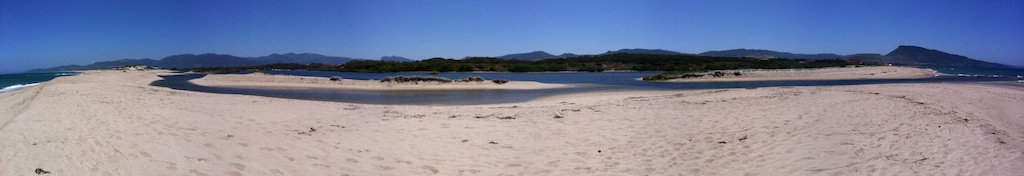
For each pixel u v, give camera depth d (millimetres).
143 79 44531
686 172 5660
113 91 16172
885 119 9086
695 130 8508
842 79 39188
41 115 8914
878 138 7168
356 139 7570
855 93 14852
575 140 7793
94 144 5988
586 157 6574
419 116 11109
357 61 102812
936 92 16078
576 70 81250
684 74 39219
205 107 11906
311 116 10781
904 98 13406
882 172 5344
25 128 7277
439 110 12797
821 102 12227
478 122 9867
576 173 5766
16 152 5453
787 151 6434
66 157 5270
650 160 6297
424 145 7262
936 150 6344
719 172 5609
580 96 20406
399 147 7051
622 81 38906
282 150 6406
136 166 5051
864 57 188375
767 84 32312
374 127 9008
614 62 92062
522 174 5734
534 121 10039
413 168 5879
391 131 8516
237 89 26359
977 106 12125
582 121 9961
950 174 5262
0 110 12859
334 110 12461
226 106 12477
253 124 8953
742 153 6477
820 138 7234
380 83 28188
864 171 5383
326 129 8633
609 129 8828
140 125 7906
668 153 6672
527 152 6910
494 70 83500
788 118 9523
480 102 17953
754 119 9594
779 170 5562
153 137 6672
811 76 41562
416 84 27594
